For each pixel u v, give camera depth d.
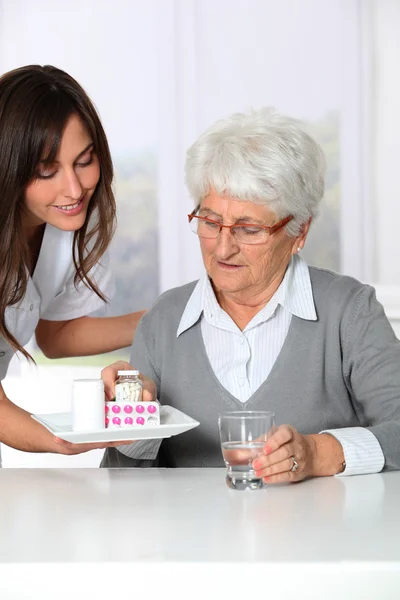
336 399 1.58
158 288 3.87
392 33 3.51
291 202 1.46
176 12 3.68
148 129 3.77
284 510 1.14
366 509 1.15
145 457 1.60
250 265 1.49
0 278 1.73
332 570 0.92
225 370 1.58
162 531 1.05
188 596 0.93
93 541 1.01
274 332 1.58
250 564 0.92
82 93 1.65
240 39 3.64
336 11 3.55
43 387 3.54
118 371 1.42
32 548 0.99
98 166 1.71
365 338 1.55
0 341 1.93
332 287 1.60
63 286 2.06
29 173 1.61
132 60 3.75
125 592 0.93
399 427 1.40
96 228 1.83
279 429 1.27
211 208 1.47
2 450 3.37
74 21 3.75
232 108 3.69
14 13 3.76
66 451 1.46
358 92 3.55
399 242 3.57
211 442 1.58
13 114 1.58
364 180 3.57
